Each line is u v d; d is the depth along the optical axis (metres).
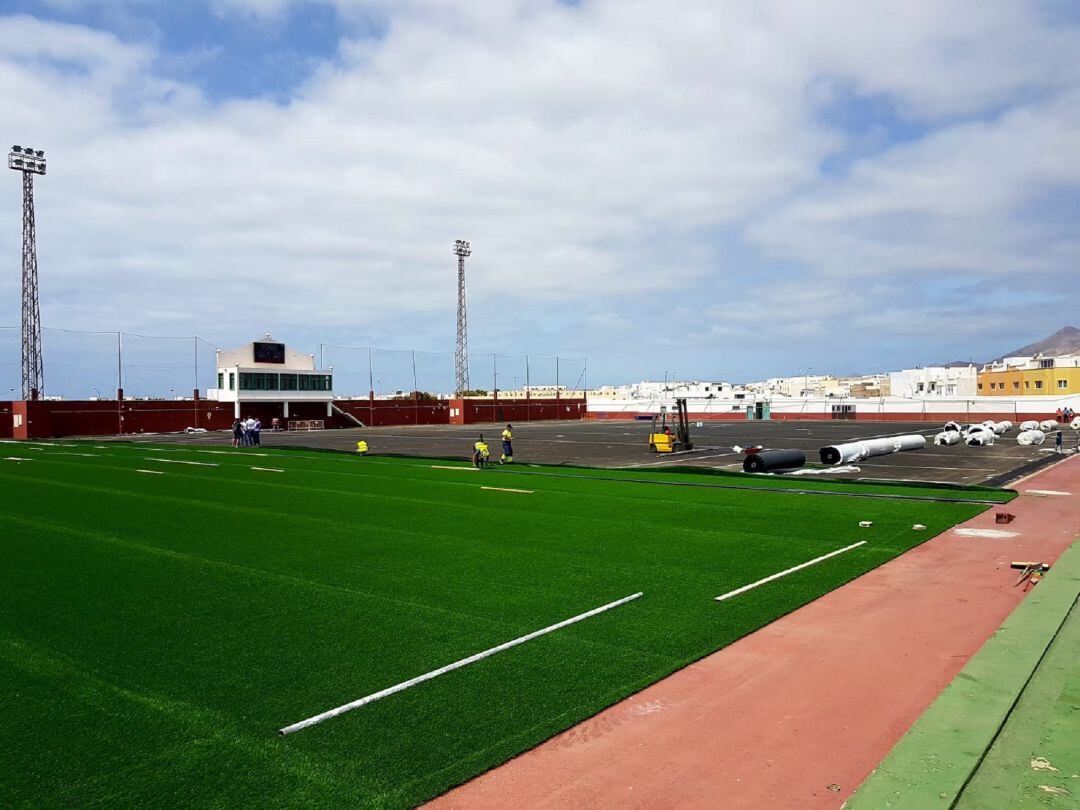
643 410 104.50
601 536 14.09
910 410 83.94
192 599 9.78
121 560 12.10
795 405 92.94
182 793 4.95
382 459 34.03
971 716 5.97
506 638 8.12
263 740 5.73
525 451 39.34
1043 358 99.06
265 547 13.13
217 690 6.74
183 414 67.31
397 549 12.95
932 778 5.01
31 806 4.79
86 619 8.93
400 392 96.44
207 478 24.89
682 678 6.97
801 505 18.06
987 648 7.57
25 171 59.47
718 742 5.67
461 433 61.88
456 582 10.61
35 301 60.34
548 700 6.44
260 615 9.06
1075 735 5.74
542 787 5.03
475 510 17.50
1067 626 8.28
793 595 9.75
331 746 5.62
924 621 8.63
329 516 16.61
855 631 8.30
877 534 14.09
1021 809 4.71
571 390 139.75
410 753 5.50
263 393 71.00
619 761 5.39
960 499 18.98
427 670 7.20
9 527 15.16
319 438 54.34
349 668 7.28
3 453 37.38
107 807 4.78
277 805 4.79
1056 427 54.25
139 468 28.56
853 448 30.19
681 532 14.48
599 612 9.06
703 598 9.66
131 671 7.22
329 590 10.20
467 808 4.78
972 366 110.06
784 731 5.85
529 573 11.12
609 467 29.33
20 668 7.31
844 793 4.93
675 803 4.82
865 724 5.96
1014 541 13.32
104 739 5.77
